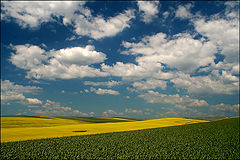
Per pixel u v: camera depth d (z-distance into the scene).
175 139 27.50
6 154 18.48
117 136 31.08
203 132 35.06
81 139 27.81
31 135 32.75
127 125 54.66
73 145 23.09
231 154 17.94
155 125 54.78
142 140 26.84
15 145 23.05
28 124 57.56
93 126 51.00
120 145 22.95
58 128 45.44
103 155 18.09
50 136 31.39
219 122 55.84
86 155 18.12
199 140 26.28
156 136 30.86
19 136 31.44
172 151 19.41
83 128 45.44
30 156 17.84
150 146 22.28
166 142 25.08
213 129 39.44
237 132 34.47
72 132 37.41
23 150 20.25
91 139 27.84
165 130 39.28
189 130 38.66
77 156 17.28
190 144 23.39
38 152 19.31
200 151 19.31
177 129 40.81
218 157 16.94
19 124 56.09
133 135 32.22
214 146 21.91
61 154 18.41
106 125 54.62
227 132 34.62
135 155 17.81
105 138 28.81
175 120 76.38
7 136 31.45
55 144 23.77
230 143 23.62
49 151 19.66
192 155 17.64
